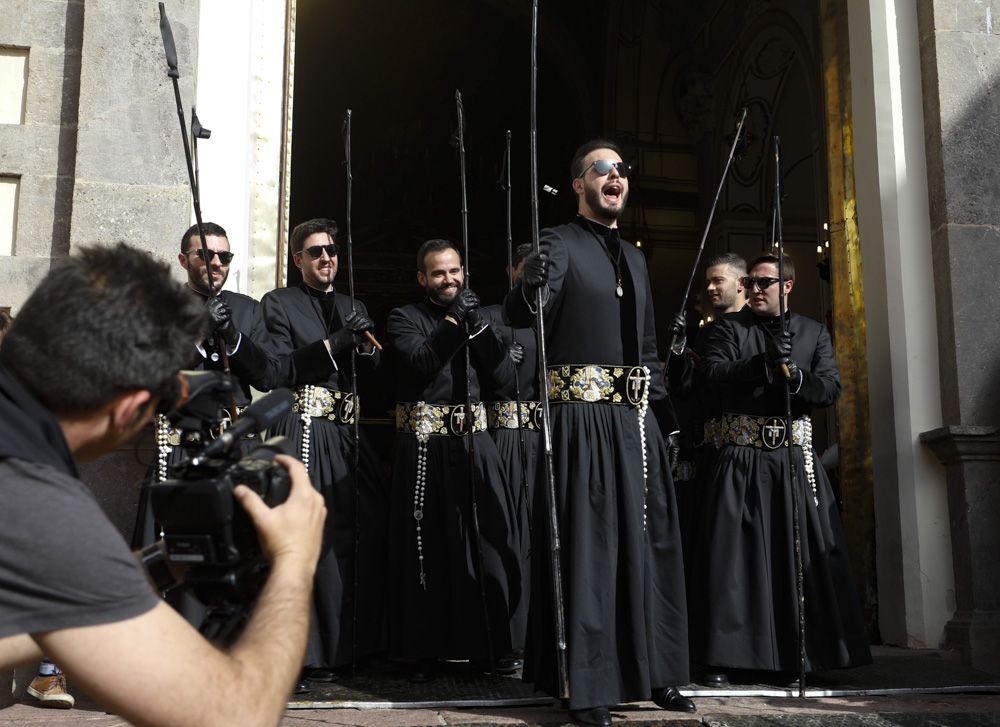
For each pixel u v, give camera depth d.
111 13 4.52
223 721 1.25
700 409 5.17
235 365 3.85
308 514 1.48
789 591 4.25
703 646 4.23
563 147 18.09
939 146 5.37
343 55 19.05
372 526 4.39
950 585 5.19
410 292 18.86
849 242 6.29
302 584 1.42
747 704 3.76
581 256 3.72
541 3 16.58
